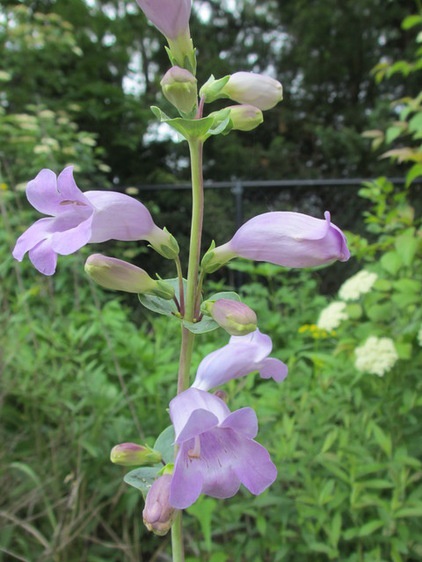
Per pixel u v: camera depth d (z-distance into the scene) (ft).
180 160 3.96
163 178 3.63
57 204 0.46
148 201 2.72
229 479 0.38
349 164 4.39
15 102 2.79
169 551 0.98
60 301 1.42
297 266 0.46
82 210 0.46
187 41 0.45
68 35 2.72
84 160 2.23
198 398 0.41
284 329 1.41
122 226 0.45
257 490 0.37
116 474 1.02
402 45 4.93
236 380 1.06
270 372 0.51
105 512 1.05
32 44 2.60
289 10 5.02
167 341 1.39
